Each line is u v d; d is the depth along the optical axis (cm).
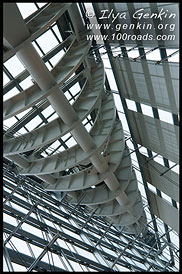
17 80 1736
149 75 1802
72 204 3075
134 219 3186
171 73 1574
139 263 2892
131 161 2752
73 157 2123
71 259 1664
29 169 2198
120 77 2197
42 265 1346
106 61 2286
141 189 3225
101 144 2097
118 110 2575
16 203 1858
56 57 1912
